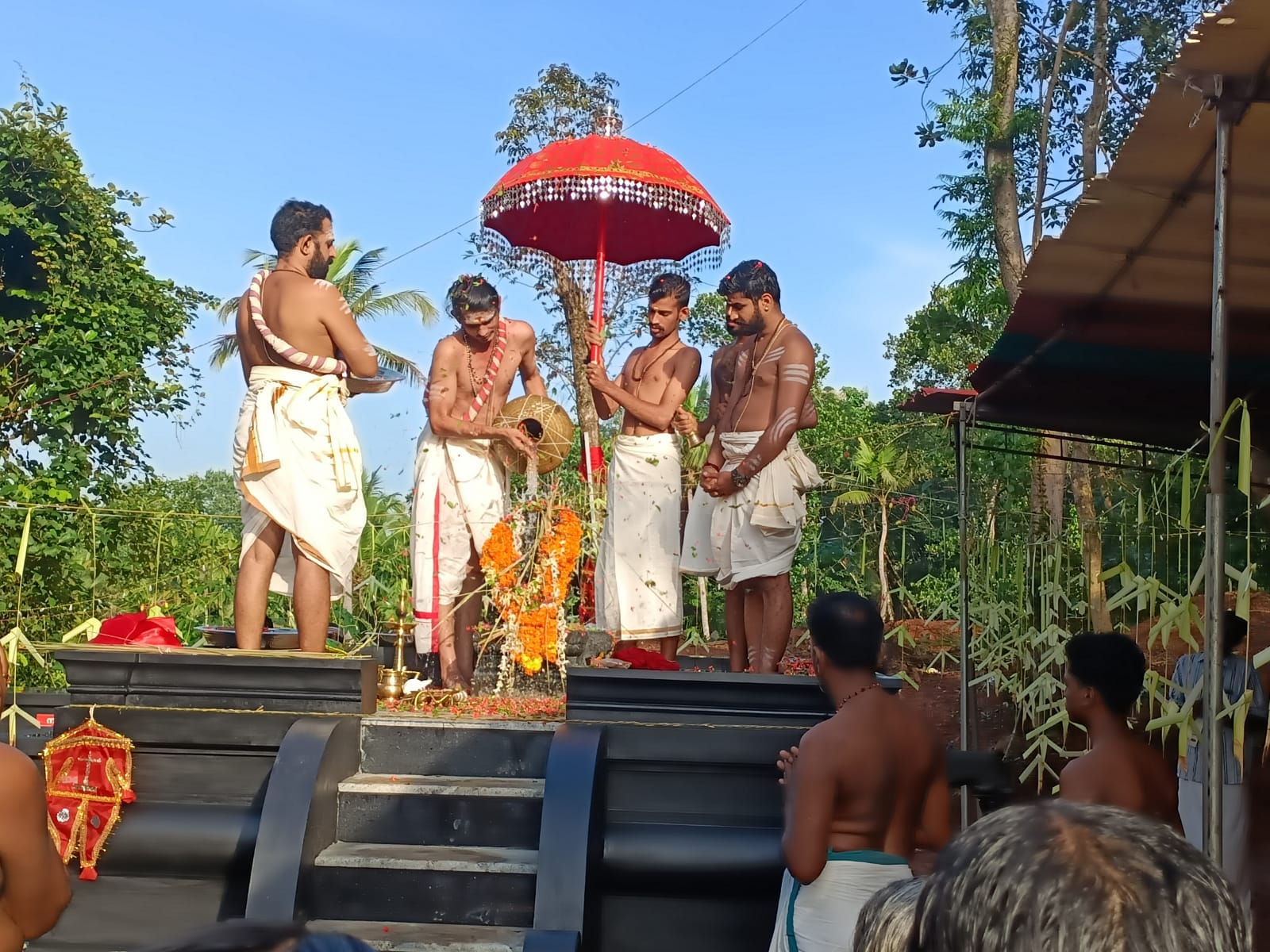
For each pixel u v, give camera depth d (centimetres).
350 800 437
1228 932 95
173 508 1177
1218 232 325
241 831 425
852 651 322
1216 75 314
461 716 471
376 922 408
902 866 304
